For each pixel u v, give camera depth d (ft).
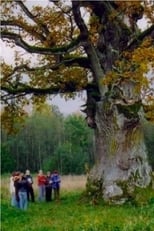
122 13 94.12
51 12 104.58
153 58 84.53
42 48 96.78
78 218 76.18
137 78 87.25
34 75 109.29
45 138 366.43
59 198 121.19
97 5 92.58
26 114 114.83
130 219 68.95
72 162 306.14
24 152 337.93
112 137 95.09
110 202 92.38
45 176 123.24
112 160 94.99
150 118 96.37
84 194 97.81
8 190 151.94
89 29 102.53
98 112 96.84
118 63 90.84
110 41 96.27
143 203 89.76
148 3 94.48
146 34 93.86
